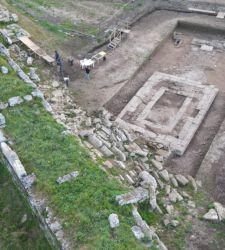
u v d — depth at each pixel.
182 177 15.97
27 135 14.83
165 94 21.28
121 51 24.14
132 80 22.28
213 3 29.20
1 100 16.34
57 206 12.15
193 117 19.66
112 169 14.70
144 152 16.81
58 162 13.66
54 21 26.95
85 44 24.67
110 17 27.62
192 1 29.66
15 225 13.48
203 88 21.55
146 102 20.66
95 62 22.97
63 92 20.34
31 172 13.41
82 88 21.09
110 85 21.34
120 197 12.45
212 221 13.74
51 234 11.79
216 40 25.95
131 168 15.68
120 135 17.72
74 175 13.12
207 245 12.91
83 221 11.56
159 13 28.53
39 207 12.34
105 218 11.70
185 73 22.97
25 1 28.94
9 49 22.28
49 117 16.02
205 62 23.92
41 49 22.53
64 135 15.01
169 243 12.88
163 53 24.86
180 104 20.59
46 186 12.73
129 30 26.02
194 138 18.78
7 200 14.22
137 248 10.91
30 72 20.84
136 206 12.95
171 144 18.03
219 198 15.33
